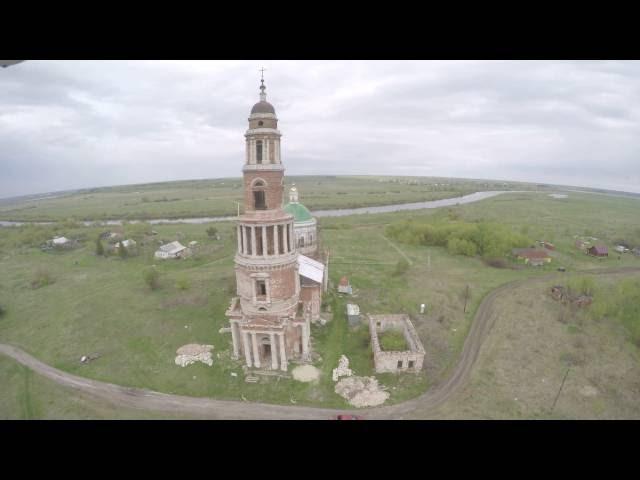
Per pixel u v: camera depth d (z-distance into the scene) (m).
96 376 45.00
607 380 43.75
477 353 49.31
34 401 40.59
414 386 42.66
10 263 96.00
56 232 131.62
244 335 44.03
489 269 85.56
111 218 188.88
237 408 39.31
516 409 38.97
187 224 159.00
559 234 116.75
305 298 55.19
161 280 78.62
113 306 65.00
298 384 42.69
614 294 64.69
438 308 62.97
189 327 56.28
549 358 47.78
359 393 41.25
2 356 50.38
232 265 91.19
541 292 68.81
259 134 39.59
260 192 42.25
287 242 44.88
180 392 41.91
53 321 60.34
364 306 63.81
